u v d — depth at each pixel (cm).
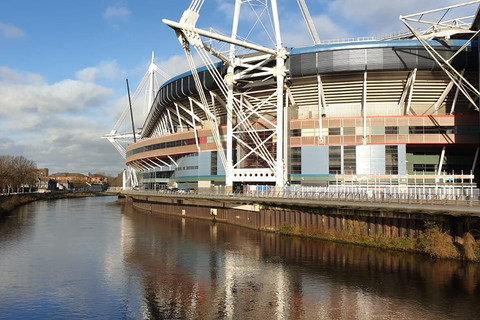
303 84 5244
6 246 3653
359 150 5128
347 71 4797
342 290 2192
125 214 6981
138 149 8794
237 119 5903
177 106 7056
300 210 3959
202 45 4538
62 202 10906
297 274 2525
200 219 5869
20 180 11644
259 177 5178
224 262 2902
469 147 5172
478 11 4006
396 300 2023
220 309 1944
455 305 1944
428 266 2603
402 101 5294
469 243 2650
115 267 2816
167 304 2031
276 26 5028
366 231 3347
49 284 2408
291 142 5406
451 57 4191
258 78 5428
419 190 3953
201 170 6512
